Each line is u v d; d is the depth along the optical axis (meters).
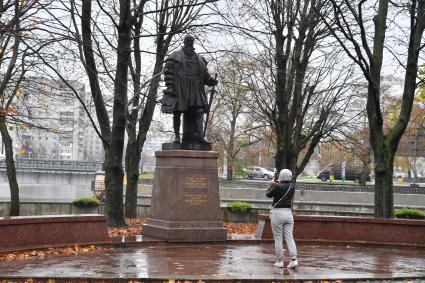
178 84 16.02
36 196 56.62
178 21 25.30
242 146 53.19
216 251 14.51
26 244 13.84
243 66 36.50
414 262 13.88
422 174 102.81
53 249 13.96
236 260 13.01
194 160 15.92
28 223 13.88
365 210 40.75
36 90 26.55
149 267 11.67
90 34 20.11
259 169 71.50
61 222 14.57
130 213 26.64
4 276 10.29
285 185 12.23
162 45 24.94
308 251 15.54
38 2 17.17
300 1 24.52
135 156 26.50
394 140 20.33
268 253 14.37
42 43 18.88
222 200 43.50
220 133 59.06
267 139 44.03
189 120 16.45
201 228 15.78
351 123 31.02
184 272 11.12
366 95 26.64
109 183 20.47
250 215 31.23
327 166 76.50
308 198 43.88
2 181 57.06
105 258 12.94
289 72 24.36
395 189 46.19
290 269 11.97
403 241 17.41
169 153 16.02
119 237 16.09
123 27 19.22
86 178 58.03
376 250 16.36
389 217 20.05
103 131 21.61
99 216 15.26
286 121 24.39
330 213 32.66
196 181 15.89
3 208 32.34
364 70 18.92
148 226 16.41
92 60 20.20
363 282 11.03
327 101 34.94
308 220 17.66
